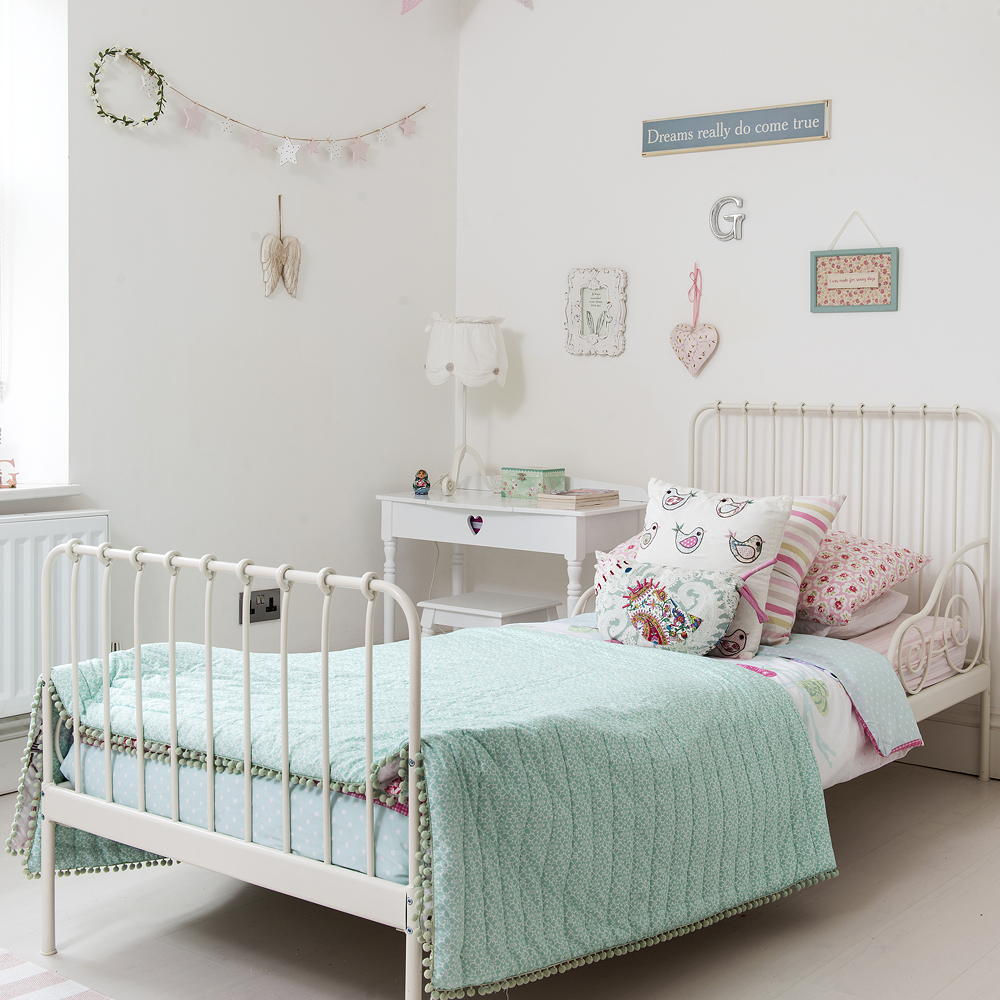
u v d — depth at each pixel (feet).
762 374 12.14
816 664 8.89
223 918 7.93
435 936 5.65
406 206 13.65
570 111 13.26
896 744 8.86
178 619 11.57
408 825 5.83
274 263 12.25
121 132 10.83
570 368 13.46
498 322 13.29
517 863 6.02
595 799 6.45
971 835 9.68
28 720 10.31
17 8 10.68
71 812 7.41
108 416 10.87
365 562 13.52
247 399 12.12
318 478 12.91
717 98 12.26
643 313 12.87
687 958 7.46
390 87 13.35
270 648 12.50
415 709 5.78
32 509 10.53
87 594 10.44
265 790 6.49
